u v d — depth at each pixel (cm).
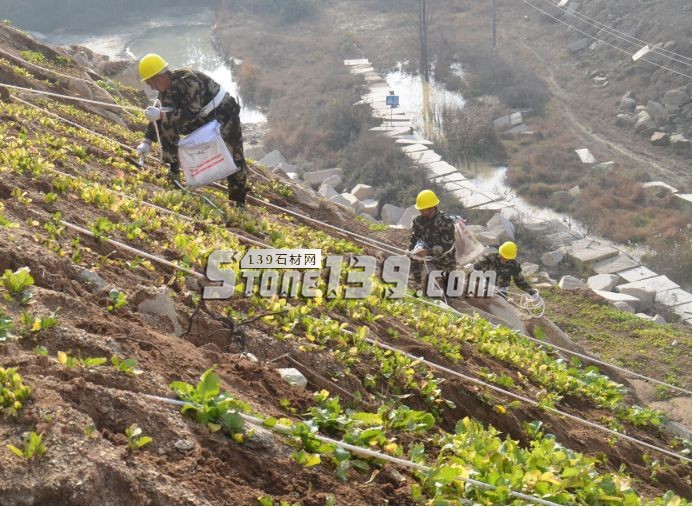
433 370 694
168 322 559
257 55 5162
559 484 514
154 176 977
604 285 2497
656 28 4791
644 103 4231
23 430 371
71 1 6028
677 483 771
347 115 3981
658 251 2850
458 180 3309
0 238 548
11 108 1024
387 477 469
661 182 3381
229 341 584
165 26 6062
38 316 470
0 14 5878
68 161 885
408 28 5550
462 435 561
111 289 554
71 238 631
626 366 1633
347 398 575
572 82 4594
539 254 2800
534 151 3719
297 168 3297
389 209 2725
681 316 2394
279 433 463
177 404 441
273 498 410
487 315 1085
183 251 703
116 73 2108
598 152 3766
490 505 461
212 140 904
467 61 4938
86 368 434
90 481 354
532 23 5475
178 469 397
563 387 862
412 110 4219
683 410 1498
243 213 964
